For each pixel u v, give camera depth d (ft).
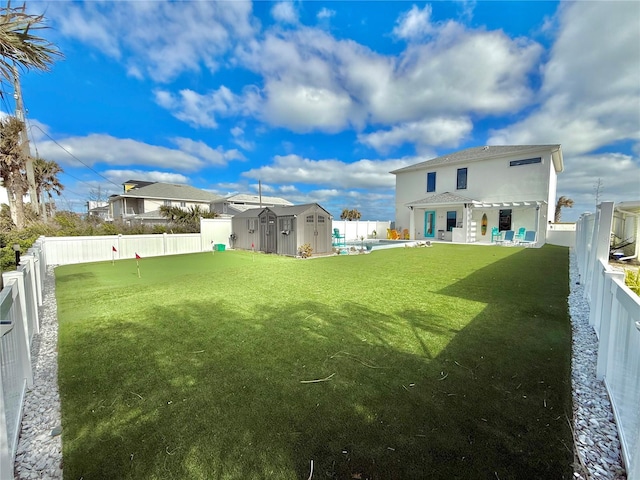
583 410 7.88
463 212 65.00
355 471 5.92
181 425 7.42
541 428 7.11
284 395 8.62
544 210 57.72
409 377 9.46
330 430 7.11
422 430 7.04
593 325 13.65
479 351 11.24
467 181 69.00
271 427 7.26
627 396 6.60
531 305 17.04
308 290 21.86
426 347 11.68
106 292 22.45
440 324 14.21
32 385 9.51
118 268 35.17
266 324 14.73
